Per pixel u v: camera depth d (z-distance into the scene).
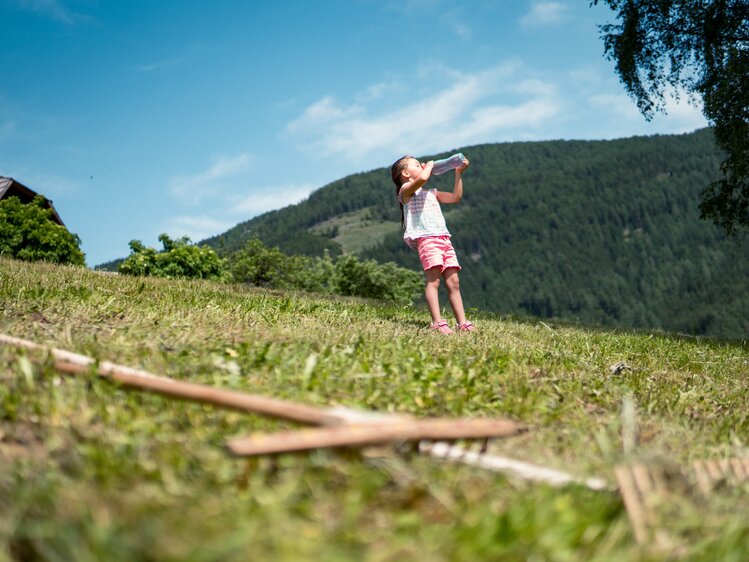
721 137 22.47
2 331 4.48
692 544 2.10
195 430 2.74
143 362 3.89
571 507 2.19
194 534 1.76
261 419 2.91
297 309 7.73
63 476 2.17
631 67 23.34
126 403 3.00
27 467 2.22
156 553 1.64
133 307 6.24
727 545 2.04
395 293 63.72
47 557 1.72
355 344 5.02
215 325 5.57
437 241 7.76
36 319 5.20
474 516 2.01
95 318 5.48
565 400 4.37
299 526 1.87
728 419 4.26
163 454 2.38
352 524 1.91
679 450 3.42
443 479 2.27
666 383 5.43
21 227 27.64
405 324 7.80
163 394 2.86
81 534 1.76
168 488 2.07
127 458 2.34
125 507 1.91
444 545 1.82
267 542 1.75
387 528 1.94
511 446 3.08
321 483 2.16
